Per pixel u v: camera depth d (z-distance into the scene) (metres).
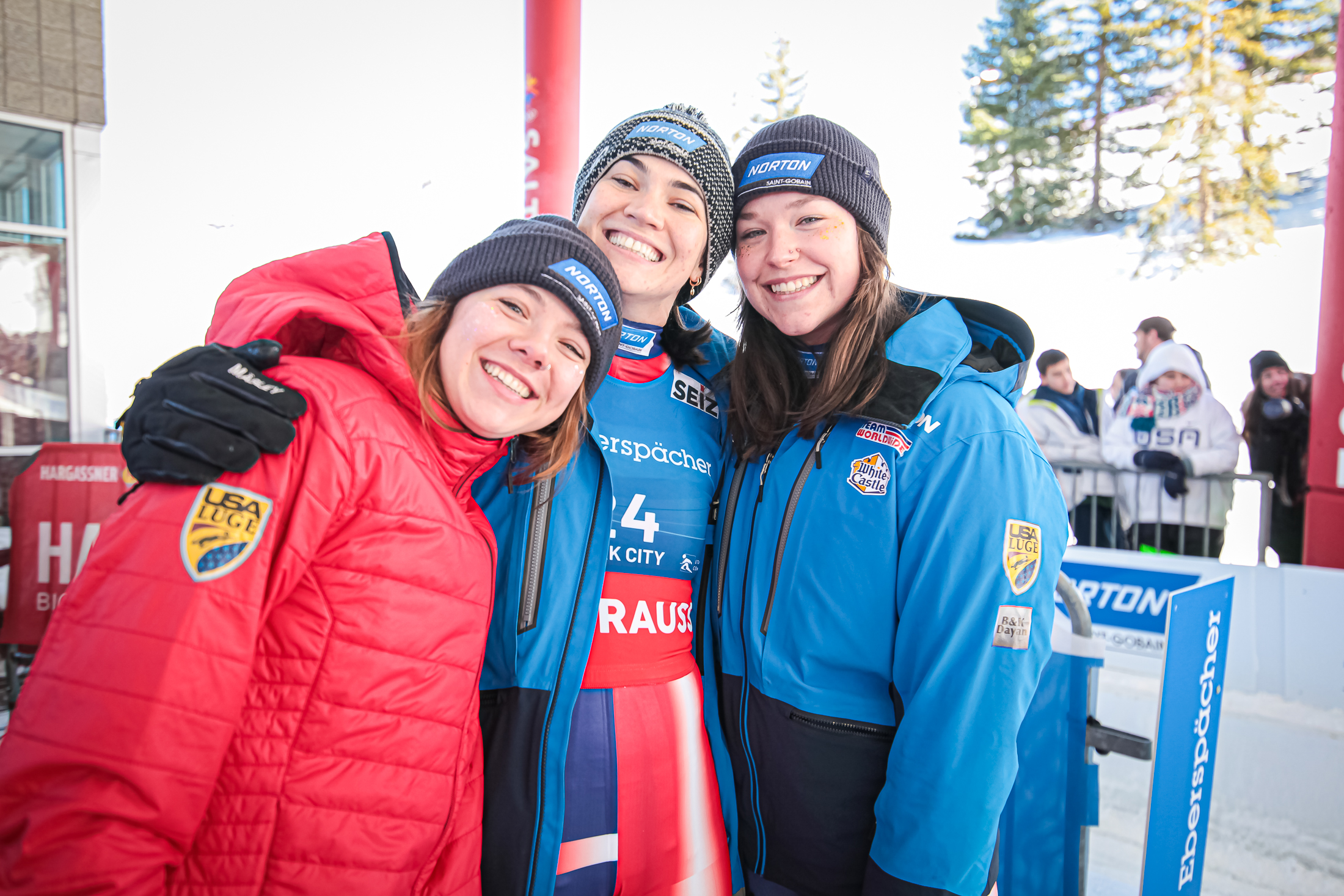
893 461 1.17
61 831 0.69
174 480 0.76
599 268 1.07
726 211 1.38
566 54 6.88
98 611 0.74
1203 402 4.46
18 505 3.09
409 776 0.88
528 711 1.14
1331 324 4.37
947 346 1.21
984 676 1.07
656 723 1.23
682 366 1.52
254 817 0.80
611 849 1.16
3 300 4.33
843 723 1.20
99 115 4.51
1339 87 4.46
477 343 0.98
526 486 1.21
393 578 0.87
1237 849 2.53
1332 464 4.34
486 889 1.11
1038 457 1.15
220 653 0.75
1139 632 3.07
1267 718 3.40
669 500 1.34
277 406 0.81
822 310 1.28
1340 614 3.46
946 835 1.05
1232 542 4.38
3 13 4.18
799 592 1.23
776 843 1.26
